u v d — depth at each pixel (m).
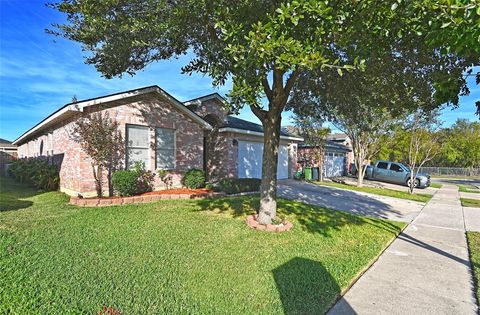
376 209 9.84
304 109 8.05
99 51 5.84
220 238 5.28
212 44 4.53
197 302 3.11
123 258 4.19
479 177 33.03
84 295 3.10
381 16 3.09
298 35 3.24
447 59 4.44
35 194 9.93
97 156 8.37
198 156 11.82
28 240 4.77
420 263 4.71
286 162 18.16
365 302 3.34
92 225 5.77
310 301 3.25
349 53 3.83
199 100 13.84
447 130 15.90
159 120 10.37
